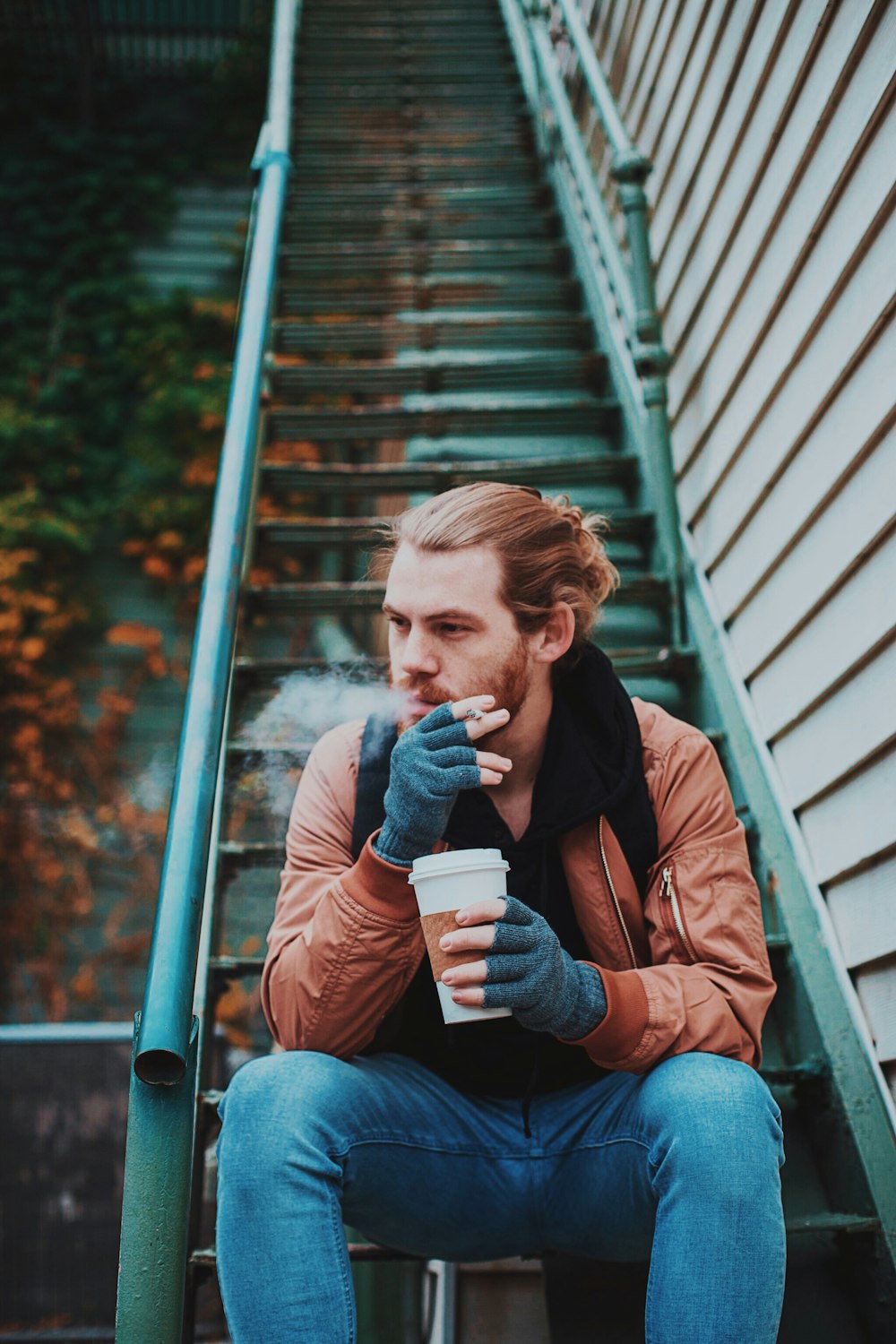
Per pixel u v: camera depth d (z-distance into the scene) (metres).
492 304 3.76
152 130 8.30
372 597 2.66
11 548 6.79
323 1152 1.27
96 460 7.33
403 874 1.33
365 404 6.69
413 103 4.75
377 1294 2.78
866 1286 1.65
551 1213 1.43
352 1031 1.36
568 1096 1.47
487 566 1.45
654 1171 1.28
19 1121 3.16
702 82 2.74
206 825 1.42
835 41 1.98
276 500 6.87
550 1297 1.62
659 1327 1.19
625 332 3.30
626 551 2.83
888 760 1.78
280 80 3.51
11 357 7.54
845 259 1.93
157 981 1.25
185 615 6.95
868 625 1.84
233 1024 4.20
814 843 2.04
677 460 2.89
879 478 1.81
